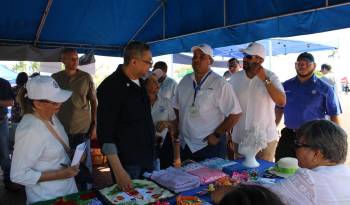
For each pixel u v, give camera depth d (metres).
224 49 8.98
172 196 1.88
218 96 2.88
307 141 1.51
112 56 6.28
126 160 2.26
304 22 3.55
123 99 2.20
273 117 3.23
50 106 1.82
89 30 5.64
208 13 4.66
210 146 2.96
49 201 1.83
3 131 4.36
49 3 4.72
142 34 6.04
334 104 3.39
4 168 4.42
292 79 3.65
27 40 5.39
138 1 5.19
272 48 9.73
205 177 2.14
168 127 3.30
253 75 3.18
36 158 1.76
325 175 1.44
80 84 3.92
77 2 4.93
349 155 5.73
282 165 2.27
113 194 1.91
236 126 3.33
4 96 4.29
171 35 5.43
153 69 4.29
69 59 3.86
